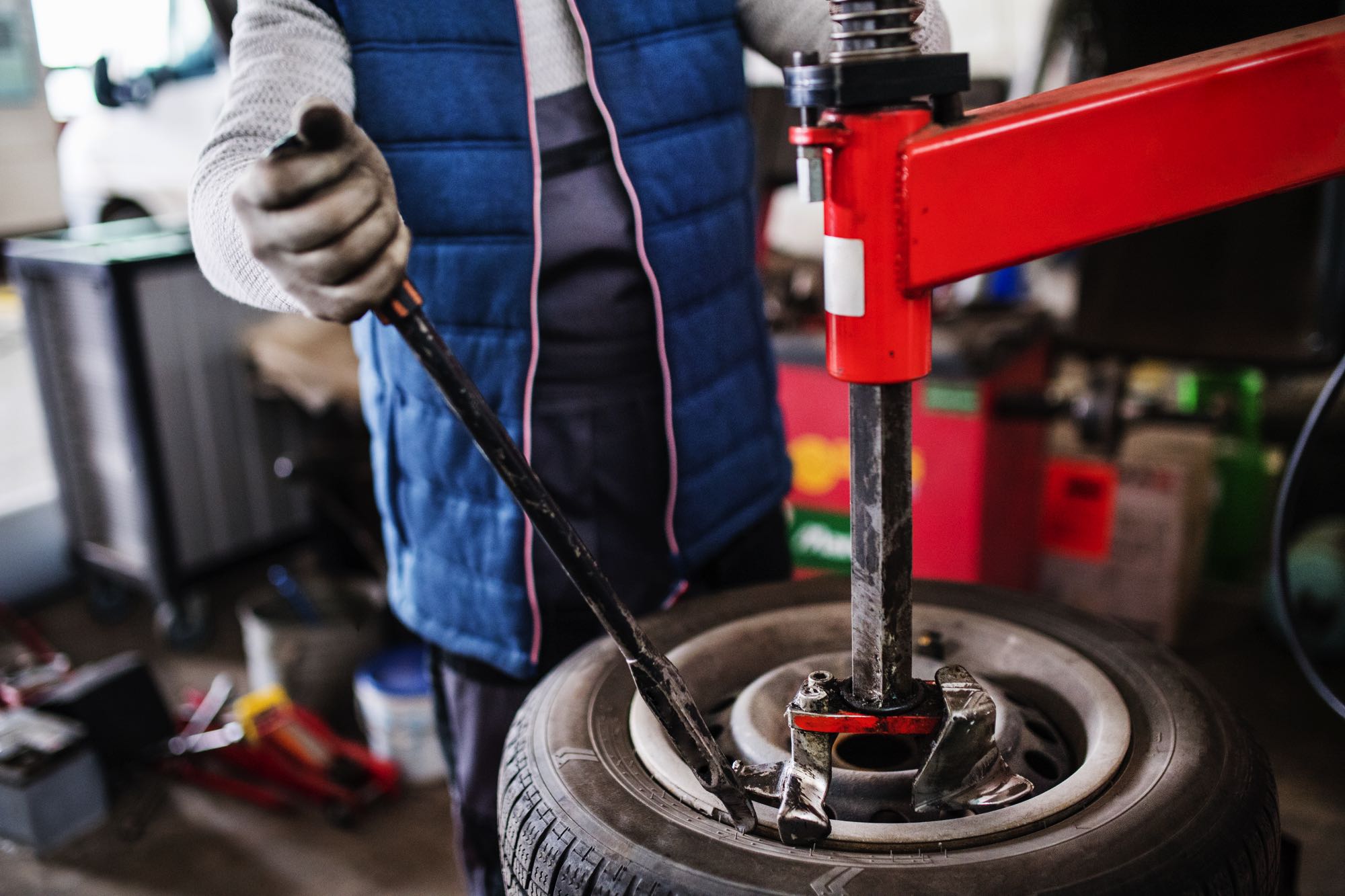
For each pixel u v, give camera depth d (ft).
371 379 3.44
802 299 7.01
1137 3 7.56
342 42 2.91
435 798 6.63
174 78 12.39
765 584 3.22
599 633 3.46
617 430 3.33
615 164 3.12
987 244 1.85
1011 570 7.15
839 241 1.85
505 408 3.20
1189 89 1.90
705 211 3.32
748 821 2.12
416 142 2.97
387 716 6.56
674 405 3.34
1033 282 8.69
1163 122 1.91
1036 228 1.88
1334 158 2.03
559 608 3.39
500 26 2.93
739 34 3.40
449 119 2.95
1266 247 7.79
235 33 2.80
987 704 2.05
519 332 3.12
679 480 3.42
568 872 2.13
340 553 8.48
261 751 6.52
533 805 2.32
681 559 3.48
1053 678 2.72
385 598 7.55
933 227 1.80
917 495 6.49
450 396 1.82
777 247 7.73
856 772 2.33
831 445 6.79
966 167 1.79
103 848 6.31
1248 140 1.97
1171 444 7.72
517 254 3.05
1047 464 7.51
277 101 2.69
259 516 8.94
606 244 3.15
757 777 2.26
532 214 3.02
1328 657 7.23
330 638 7.20
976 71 9.19
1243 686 7.04
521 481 1.88
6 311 17.16
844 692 2.18
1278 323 7.90
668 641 2.92
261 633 7.21
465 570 3.38
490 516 3.27
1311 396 8.91
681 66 3.16
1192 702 2.46
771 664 2.97
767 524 3.82
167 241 8.60
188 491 8.43
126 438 8.11
